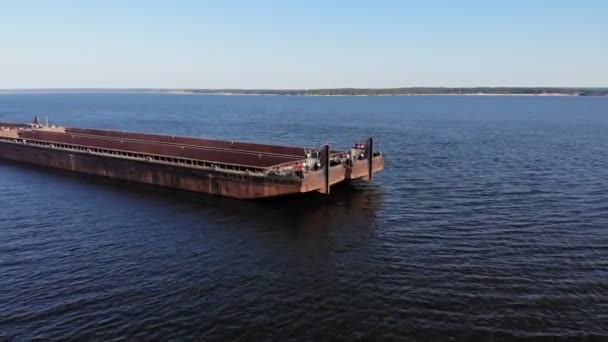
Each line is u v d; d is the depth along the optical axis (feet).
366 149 160.04
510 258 98.89
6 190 169.78
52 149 216.54
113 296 83.46
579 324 72.49
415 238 112.57
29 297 83.41
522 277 89.30
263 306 79.30
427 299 81.00
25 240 114.01
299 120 490.49
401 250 104.63
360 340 69.15
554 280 87.86
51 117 552.00
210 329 72.33
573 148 265.75
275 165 154.92
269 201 147.23
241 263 98.22
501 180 177.58
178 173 164.96
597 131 365.61
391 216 131.03
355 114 593.42
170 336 70.59
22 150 234.79
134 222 128.36
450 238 112.06
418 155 241.35
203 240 112.98
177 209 140.56
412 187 166.50
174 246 108.88
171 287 86.84
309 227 122.21
